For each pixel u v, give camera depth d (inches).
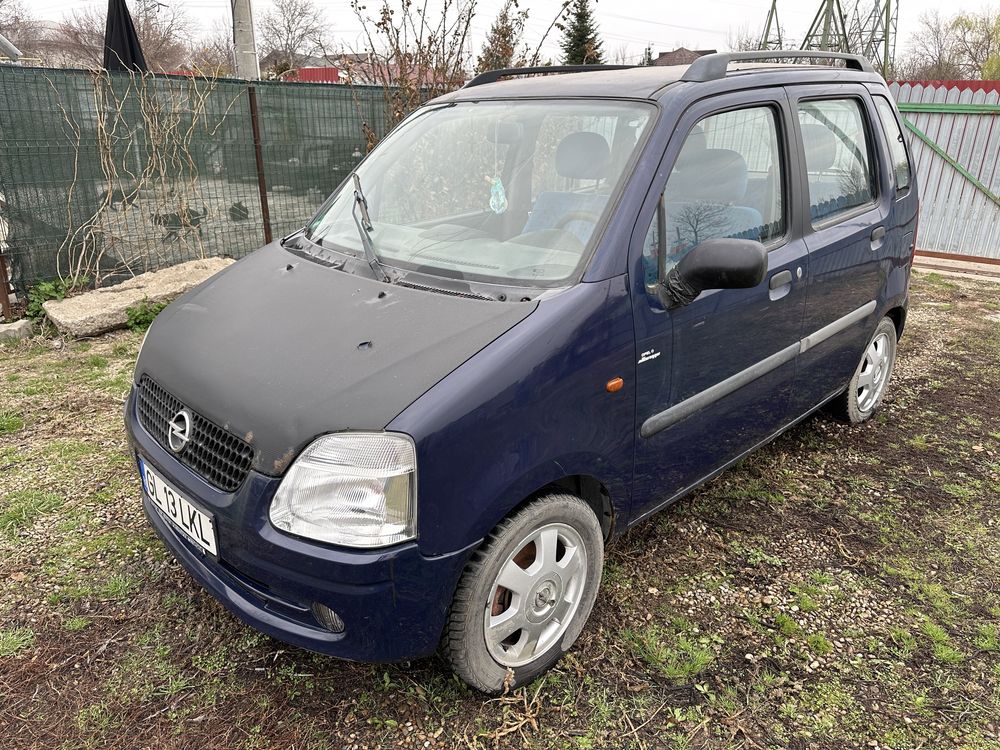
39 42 1535.4
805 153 128.0
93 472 146.3
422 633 80.7
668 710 91.2
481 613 84.2
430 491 76.0
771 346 121.6
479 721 88.8
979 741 87.5
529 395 82.3
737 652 101.3
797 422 144.5
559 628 96.2
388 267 104.7
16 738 85.4
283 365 86.0
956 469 155.5
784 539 129.0
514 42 363.9
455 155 119.9
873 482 149.4
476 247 103.2
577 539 94.6
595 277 91.0
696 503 139.9
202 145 286.8
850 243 137.9
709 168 108.0
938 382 205.9
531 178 108.0
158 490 94.8
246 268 117.6
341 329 89.8
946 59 2332.7
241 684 94.1
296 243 124.2
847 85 144.5
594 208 97.7
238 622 105.0
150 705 90.7
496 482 80.2
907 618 109.3
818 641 103.1
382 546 75.5
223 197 297.7
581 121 109.3
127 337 232.1
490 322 85.7
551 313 86.5
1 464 149.3
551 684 95.0
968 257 360.5
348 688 93.6
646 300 95.6
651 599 111.7
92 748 84.4
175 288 250.7
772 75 124.0
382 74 337.1
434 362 80.7
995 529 133.4
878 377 174.7
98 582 113.5
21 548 121.5
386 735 86.8
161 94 271.7
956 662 100.3
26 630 102.9
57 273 257.1
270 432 78.8
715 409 113.2
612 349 91.1
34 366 206.1
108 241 266.7
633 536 128.1
